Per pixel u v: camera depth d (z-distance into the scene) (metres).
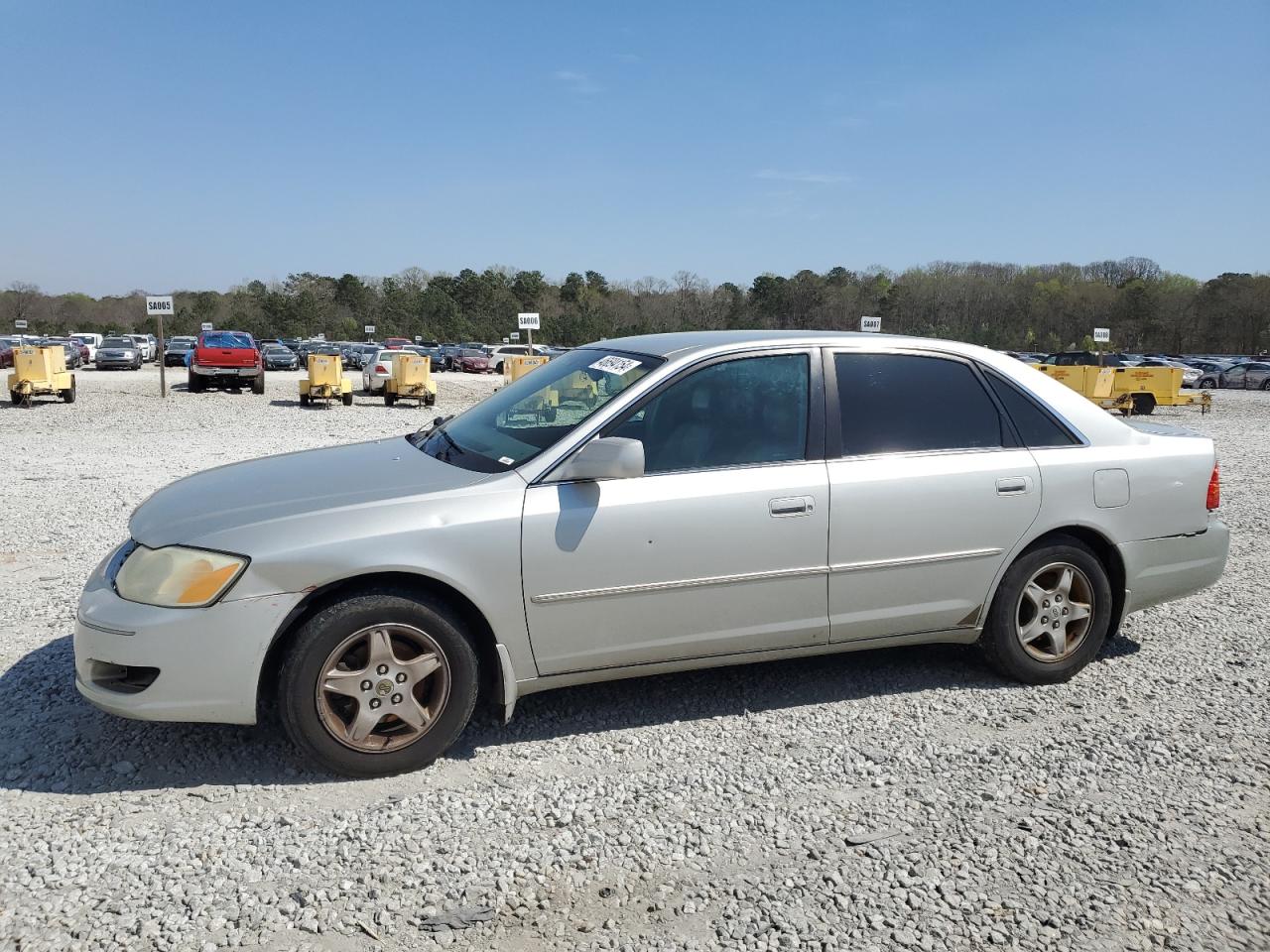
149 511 3.77
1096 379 25.64
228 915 2.61
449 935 2.55
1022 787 3.43
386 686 3.42
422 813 3.19
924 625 4.20
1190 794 3.39
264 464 4.26
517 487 3.59
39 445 13.78
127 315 109.00
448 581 3.43
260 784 3.38
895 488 4.02
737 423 3.94
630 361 4.16
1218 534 4.68
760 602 3.89
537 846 3.00
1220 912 2.69
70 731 3.77
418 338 87.62
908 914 2.66
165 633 3.25
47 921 2.56
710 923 2.62
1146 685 4.45
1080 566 4.38
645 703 4.18
